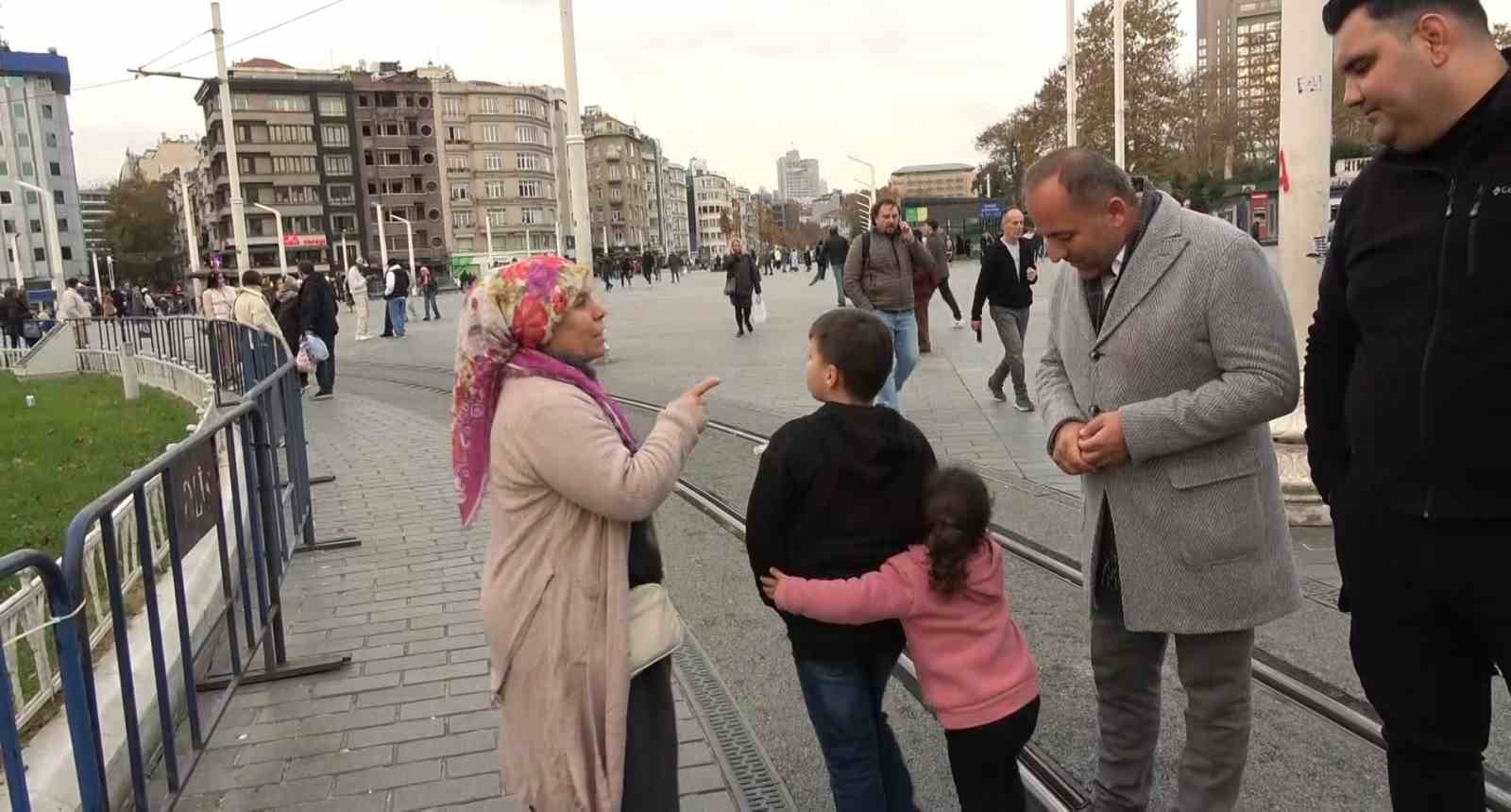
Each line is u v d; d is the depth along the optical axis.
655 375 12.88
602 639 2.41
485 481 2.52
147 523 3.25
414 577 5.63
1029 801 3.14
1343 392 2.29
